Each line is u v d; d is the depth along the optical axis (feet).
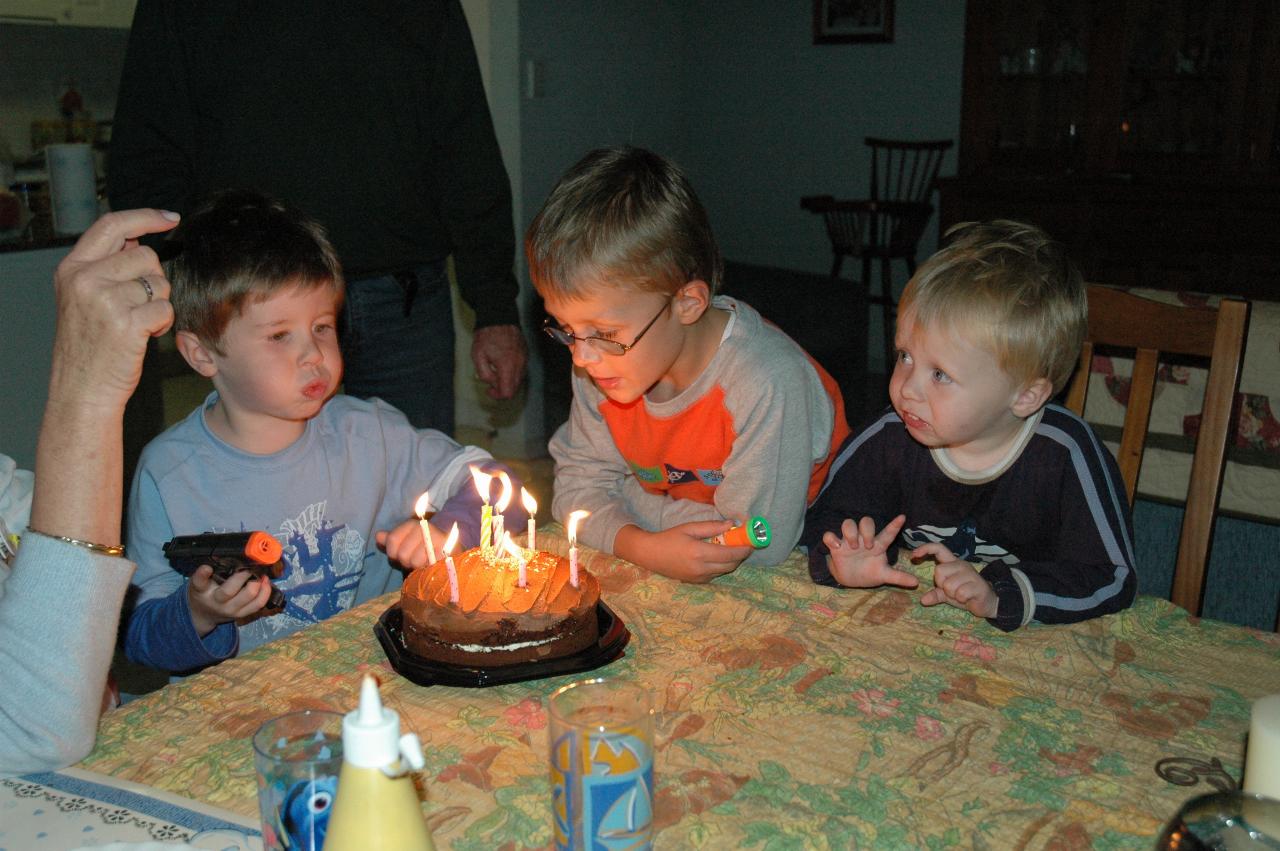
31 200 11.84
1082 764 2.79
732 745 2.85
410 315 7.41
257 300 4.13
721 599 3.74
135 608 3.98
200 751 2.85
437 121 7.32
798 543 4.58
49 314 9.95
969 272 3.83
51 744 2.70
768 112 20.49
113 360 2.69
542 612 3.24
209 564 3.57
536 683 3.19
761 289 12.53
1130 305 4.74
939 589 3.64
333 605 4.73
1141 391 4.76
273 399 4.31
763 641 3.44
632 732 2.23
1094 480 4.08
